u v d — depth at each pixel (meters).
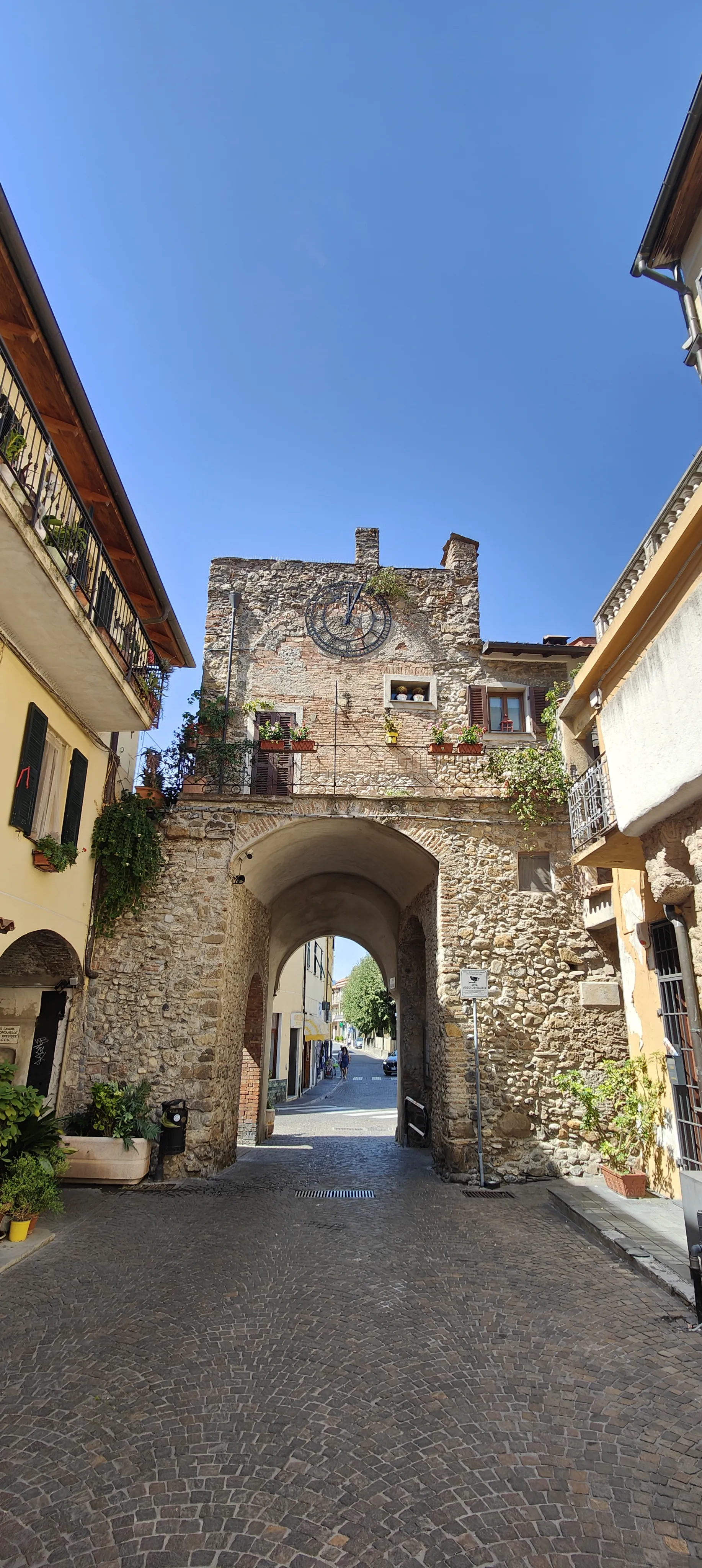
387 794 11.50
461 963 10.95
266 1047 15.12
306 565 13.28
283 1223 7.84
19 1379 4.24
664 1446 3.63
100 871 10.70
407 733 12.35
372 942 19.89
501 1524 3.04
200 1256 6.64
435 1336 4.93
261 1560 2.81
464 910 11.12
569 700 10.13
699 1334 4.97
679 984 8.02
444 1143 10.62
